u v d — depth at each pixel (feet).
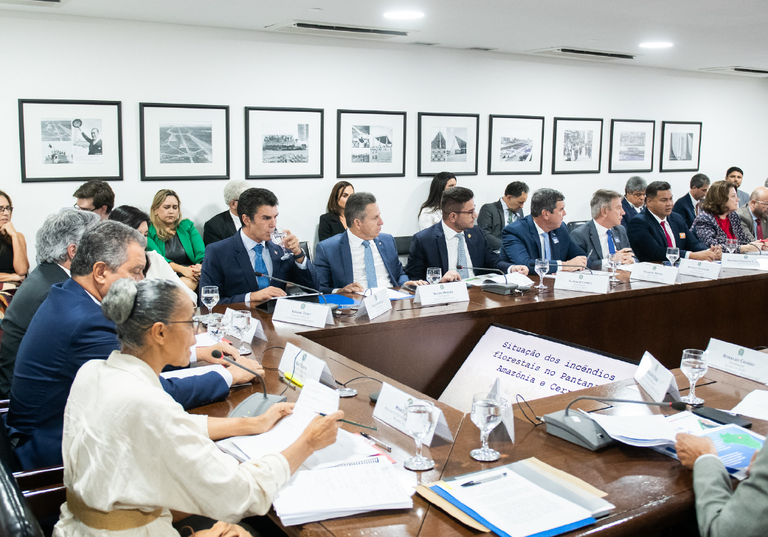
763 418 5.83
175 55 16.67
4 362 7.29
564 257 14.35
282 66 18.07
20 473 5.40
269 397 5.92
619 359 8.66
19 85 15.11
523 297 11.02
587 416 5.52
